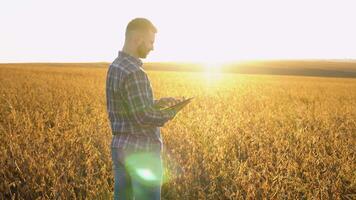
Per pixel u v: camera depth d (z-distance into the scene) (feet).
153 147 12.19
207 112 42.39
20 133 25.96
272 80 149.48
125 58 11.83
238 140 26.84
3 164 19.95
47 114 38.29
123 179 12.86
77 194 17.88
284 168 20.44
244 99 65.16
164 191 18.62
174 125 30.89
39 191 17.31
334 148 26.17
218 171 20.08
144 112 11.50
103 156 22.15
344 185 19.29
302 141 26.76
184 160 21.67
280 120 39.34
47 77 112.78
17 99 50.67
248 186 17.08
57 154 21.50
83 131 27.68
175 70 283.18
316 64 348.18
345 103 64.59
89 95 60.13
